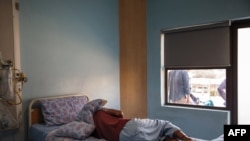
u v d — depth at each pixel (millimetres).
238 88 2928
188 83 3326
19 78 2303
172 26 3299
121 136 1812
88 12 3189
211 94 3133
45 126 2432
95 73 3275
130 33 3600
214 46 2969
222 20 2875
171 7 3309
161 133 1806
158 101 3469
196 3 3074
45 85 2707
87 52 3172
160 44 3436
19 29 2457
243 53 2887
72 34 2988
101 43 3363
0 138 2285
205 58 3045
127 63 3609
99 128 2084
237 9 2756
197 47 3111
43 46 2682
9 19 2328
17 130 2424
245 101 2896
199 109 3076
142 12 3586
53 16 2779
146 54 3582
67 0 2934
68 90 2939
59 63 2844
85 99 2912
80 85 3078
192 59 3162
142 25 3586
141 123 1843
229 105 2975
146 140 1698
